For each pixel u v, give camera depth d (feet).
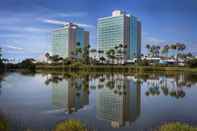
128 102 110.73
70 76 319.06
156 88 178.60
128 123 68.39
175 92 154.20
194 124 67.77
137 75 348.38
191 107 97.14
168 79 272.10
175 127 40.81
